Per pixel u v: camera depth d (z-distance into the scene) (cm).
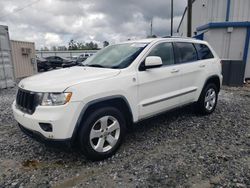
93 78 323
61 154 358
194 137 413
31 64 1644
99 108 326
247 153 349
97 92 313
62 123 289
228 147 370
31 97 311
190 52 487
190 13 1323
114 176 295
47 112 291
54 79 327
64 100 290
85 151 315
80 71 371
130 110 359
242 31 1052
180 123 486
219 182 277
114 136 348
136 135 424
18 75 1514
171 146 377
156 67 382
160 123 487
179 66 443
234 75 983
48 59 2423
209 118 520
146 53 393
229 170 302
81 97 298
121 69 359
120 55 409
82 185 278
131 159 337
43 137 300
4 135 444
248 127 464
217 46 1091
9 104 704
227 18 1383
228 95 794
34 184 282
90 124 312
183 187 269
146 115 391
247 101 696
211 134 427
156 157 340
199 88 496
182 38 477
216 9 1398
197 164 318
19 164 332
